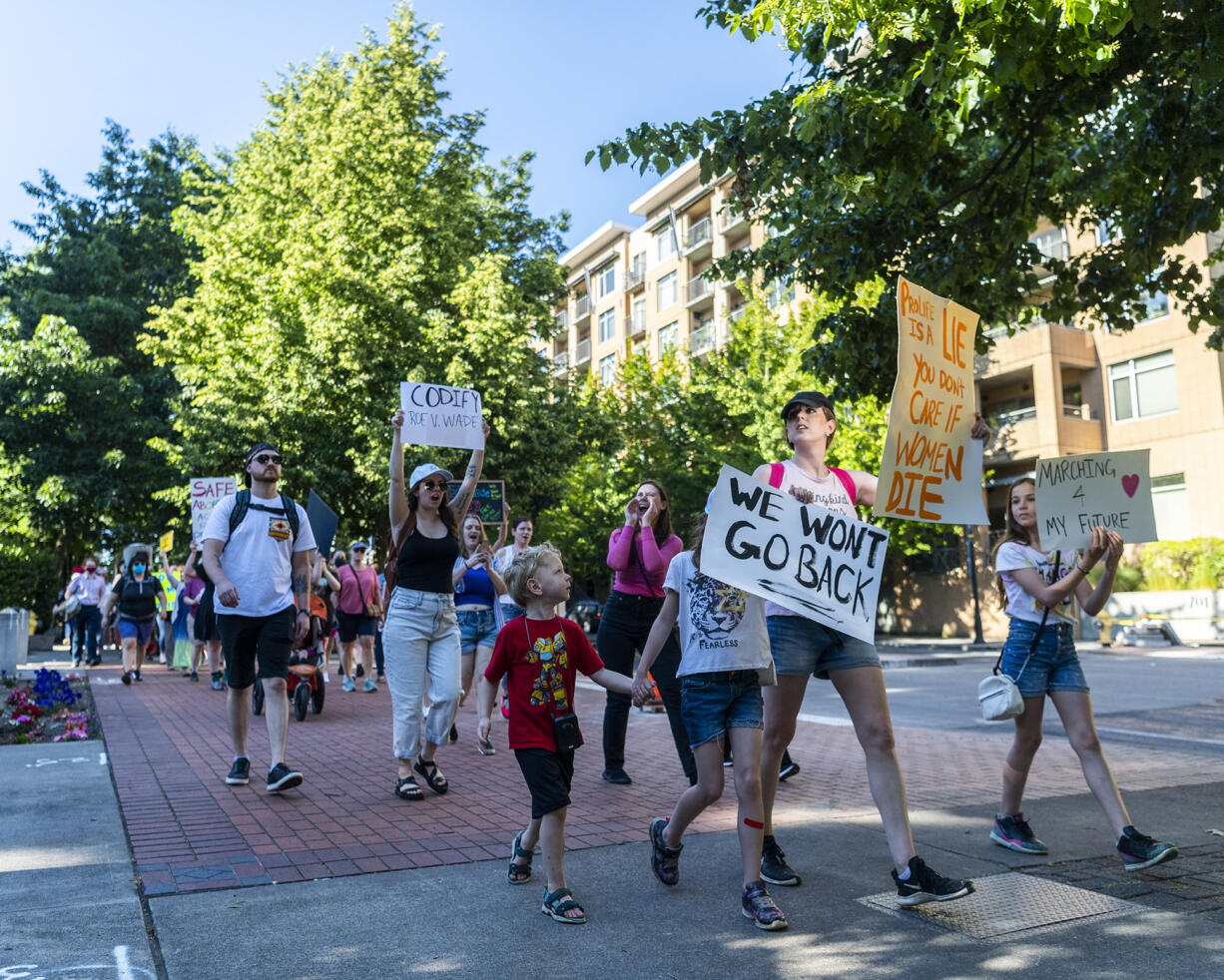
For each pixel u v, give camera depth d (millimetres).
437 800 5891
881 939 3471
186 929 3518
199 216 25781
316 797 5914
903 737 8938
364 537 23562
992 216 7598
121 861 4332
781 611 4016
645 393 33625
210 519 5996
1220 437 27031
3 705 10562
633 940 3459
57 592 27859
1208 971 3160
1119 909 3787
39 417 26953
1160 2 4512
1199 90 6348
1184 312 8070
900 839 3713
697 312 49656
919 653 23031
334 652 23703
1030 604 4590
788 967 3211
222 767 6867
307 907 3783
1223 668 17391
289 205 24266
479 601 8102
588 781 6645
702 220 48000
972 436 4523
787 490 4031
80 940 3332
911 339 4195
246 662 6180
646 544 6363
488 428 6738
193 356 24453
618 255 56844
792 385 27031
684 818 4020
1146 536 4516
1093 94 6641
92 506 27203
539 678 3854
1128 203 7848
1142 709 11414
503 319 22234
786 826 5188
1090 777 4398
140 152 32094
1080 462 4637
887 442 4070
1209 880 4191
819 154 6414
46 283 29781
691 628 3977
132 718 9750
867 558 3986
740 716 3857
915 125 6285
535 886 4094
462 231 24641
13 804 5512
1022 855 4605
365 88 24562
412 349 22031
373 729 9219
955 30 5266
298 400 21656
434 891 4008
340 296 21719
